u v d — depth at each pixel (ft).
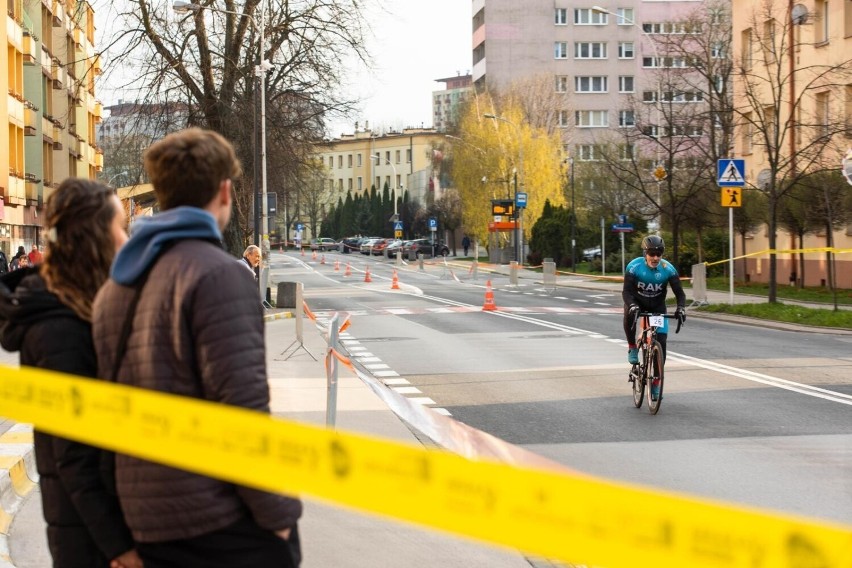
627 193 492.13
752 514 14.56
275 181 327.47
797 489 63.10
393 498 17.75
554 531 15.93
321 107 301.43
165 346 23.26
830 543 14.08
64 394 22.65
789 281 314.35
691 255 382.01
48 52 462.60
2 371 24.21
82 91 567.18
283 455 19.13
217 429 20.04
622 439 80.79
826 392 105.29
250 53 304.09
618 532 15.39
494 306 256.32
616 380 117.80
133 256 24.27
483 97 632.79
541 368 130.11
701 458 72.95
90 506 24.68
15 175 386.73
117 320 24.12
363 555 50.29
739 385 111.34
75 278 27.50
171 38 280.72
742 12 344.08
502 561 49.14
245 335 22.90
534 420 90.33
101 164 653.30
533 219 596.29
